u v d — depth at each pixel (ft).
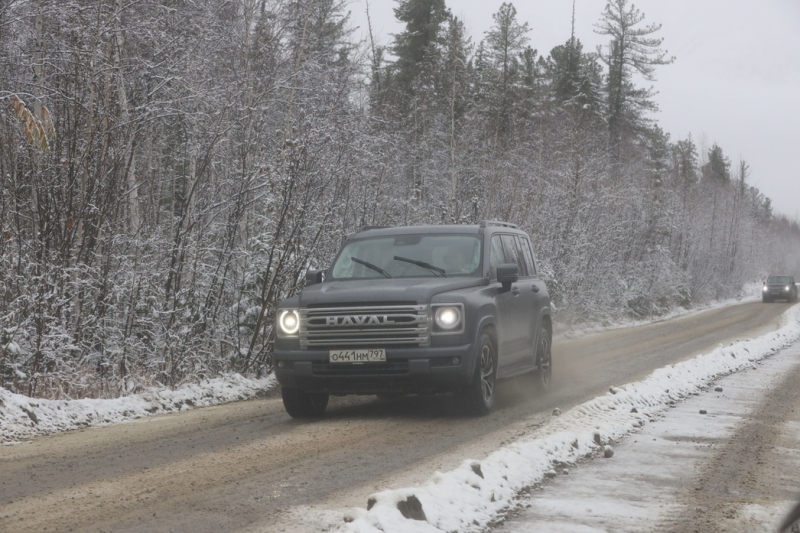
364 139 53.83
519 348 33.60
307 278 32.35
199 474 19.63
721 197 293.43
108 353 36.73
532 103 157.48
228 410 32.07
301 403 29.12
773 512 16.48
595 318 103.65
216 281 42.01
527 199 95.35
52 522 15.34
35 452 22.75
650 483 19.03
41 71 40.81
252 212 50.90
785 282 180.86
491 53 163.53
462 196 101.35
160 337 38.22
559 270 94.53
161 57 43.93
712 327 96.22
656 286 141.28
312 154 43.78
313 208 45.19
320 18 64.34
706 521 15.72
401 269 31.53
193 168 51.47
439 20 165.68
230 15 55.36
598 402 29.14
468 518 15.30
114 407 30.50
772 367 49.44
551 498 17.47
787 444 24.50
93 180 36.19
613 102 204.95
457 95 144.66
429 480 16.72
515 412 30.32
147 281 38.68
